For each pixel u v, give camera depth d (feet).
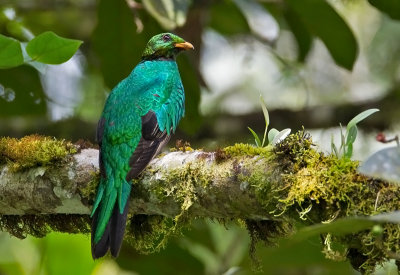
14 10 50.88
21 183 27.81
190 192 25.50
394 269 29.96
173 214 26.66
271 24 50.06
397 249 22.04
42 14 52.65
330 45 44.70
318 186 22.84
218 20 51.31
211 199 25.29
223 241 44.83
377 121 52.34
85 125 52.08
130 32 43.06
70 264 38.81
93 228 26.30
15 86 46.96
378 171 20.15
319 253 37.19
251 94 58.80
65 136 51.78
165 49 36.04
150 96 31.07
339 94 58.65
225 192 24.85
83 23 53.72
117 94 31.27
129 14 42.45
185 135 52.39
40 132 51.78
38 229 29.81
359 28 59.06
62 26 53.47
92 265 38.93
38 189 27.68
